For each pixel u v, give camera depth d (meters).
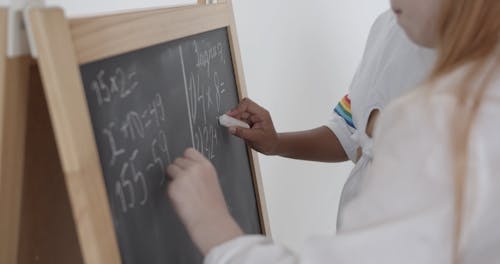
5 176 0.54
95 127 0.58
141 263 0.65
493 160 0.50
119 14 0.64
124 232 0.62
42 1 0.54
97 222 0.54
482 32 0.56
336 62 1.91
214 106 0.97
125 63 0.66
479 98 0.51
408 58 1.03
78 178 0.52
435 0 0.60
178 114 0.80
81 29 0.55
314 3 1.75
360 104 1.13
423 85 0.58
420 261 0.51
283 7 1.62
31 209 0.65
